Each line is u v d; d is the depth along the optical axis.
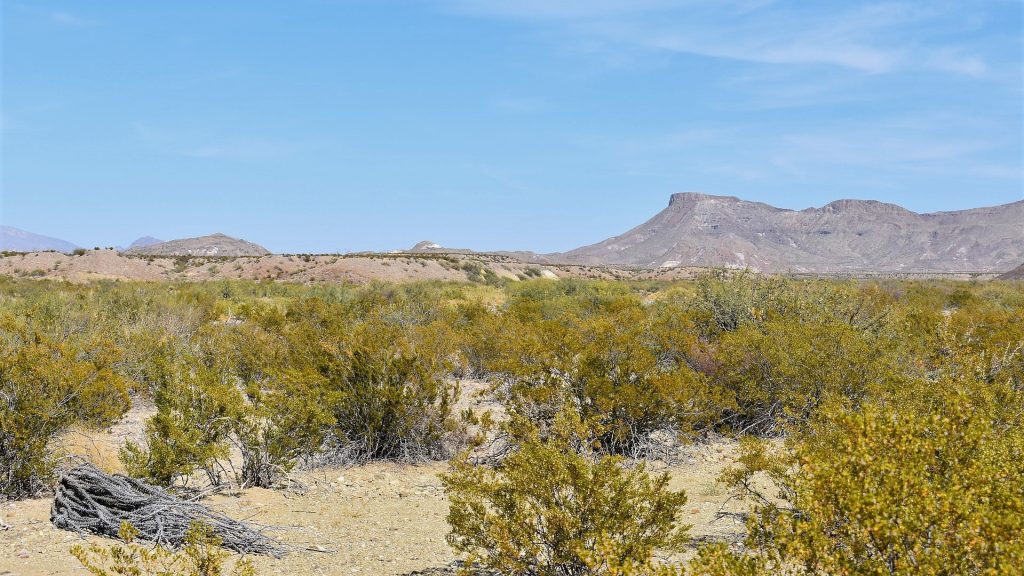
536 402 10.98
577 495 5.77
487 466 10.55
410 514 8.66
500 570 5.90
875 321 15.71
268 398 9.98
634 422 11.30
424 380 11.65
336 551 7.28
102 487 7.41
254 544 7.21
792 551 4.22
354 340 12.27
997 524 3.88
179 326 21.14
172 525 7.18
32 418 8.58
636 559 5.18
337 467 10.80
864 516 4.05
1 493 8.35
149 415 12.57
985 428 4.98
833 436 6.53
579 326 14.87
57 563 6.38
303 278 77.12
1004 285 49.59
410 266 82.81
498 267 99.56
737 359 12.54
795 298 17.12
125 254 84.88
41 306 22.39
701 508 8.63
